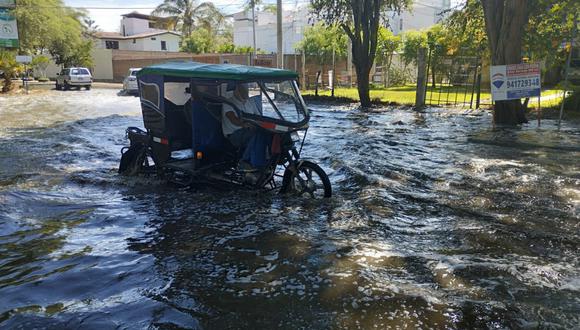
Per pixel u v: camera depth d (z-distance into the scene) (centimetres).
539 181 836
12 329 376
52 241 571
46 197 759
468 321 383
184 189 799
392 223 622
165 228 611
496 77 1566
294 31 5178
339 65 4069
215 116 761
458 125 1611
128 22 7388
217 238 572
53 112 2061
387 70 3822
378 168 938
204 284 454
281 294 431
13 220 646
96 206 711
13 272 485
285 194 753
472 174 893
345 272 474
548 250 532
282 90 743
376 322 382
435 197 743
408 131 1476
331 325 378
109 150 1168
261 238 569
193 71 746
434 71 2784
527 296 425
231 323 384
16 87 3650
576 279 460
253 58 3447
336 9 2506
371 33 2336
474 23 2100
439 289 437
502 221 630
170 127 829
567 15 1822
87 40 5291
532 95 1552
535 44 1841
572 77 2341
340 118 1855
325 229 600
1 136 1374
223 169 781
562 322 382
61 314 399
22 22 4134
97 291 443
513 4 1552
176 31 6762
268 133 723
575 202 712
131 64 4931
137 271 484
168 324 383
